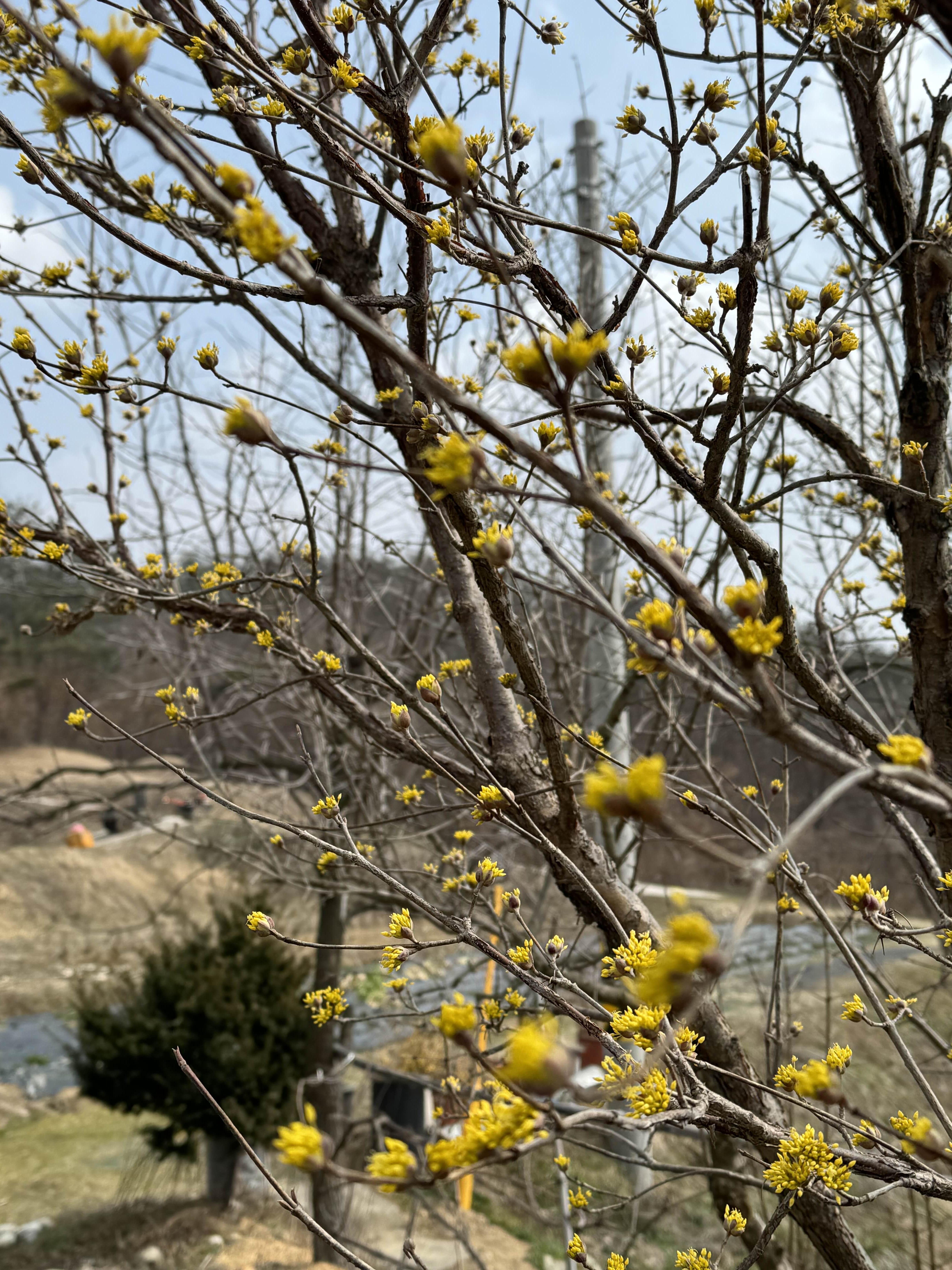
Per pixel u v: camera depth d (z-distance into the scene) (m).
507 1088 0.80
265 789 7.27
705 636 1.04
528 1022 2.02
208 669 6.77
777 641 0.80
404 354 0.78
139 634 6.55
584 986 3.35
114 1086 7.95
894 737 0.78
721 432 1.52
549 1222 4.14
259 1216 8.12
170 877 19.56
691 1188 7.15
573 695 5.13
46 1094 11.21
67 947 16.25
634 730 4.54
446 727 1.89
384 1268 6.92
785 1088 1.78
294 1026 7.88
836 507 3.71
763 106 1.45
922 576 2.36
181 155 0.74
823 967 8.22
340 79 1.74
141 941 16.36
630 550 1.03
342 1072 7.88
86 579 2.46
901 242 2.38
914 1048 6.69
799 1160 1.42
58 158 2.63
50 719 26.25
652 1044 1.29
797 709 2.58
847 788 0.70
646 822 0.71
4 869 18.14
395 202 1.72
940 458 2.38
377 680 2.46
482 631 2.56
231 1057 7.60
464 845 2.84
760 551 1.59
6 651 24.58
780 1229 4.09
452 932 1.67
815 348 1.71
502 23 1.85
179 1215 7.97
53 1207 8.20
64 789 7.00
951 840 2.17
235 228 0.76
